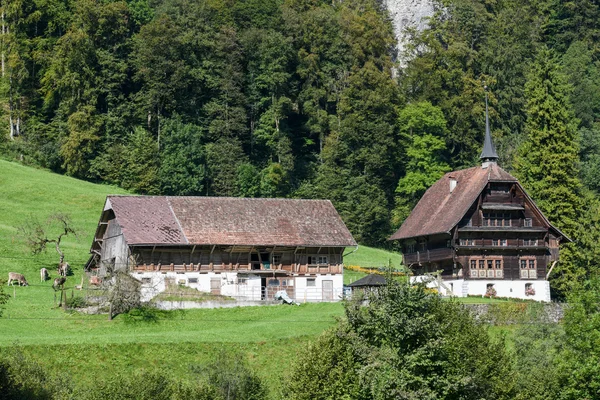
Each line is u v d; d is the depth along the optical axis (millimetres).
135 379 95938
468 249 159125
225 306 137875
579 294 106188
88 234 182875
